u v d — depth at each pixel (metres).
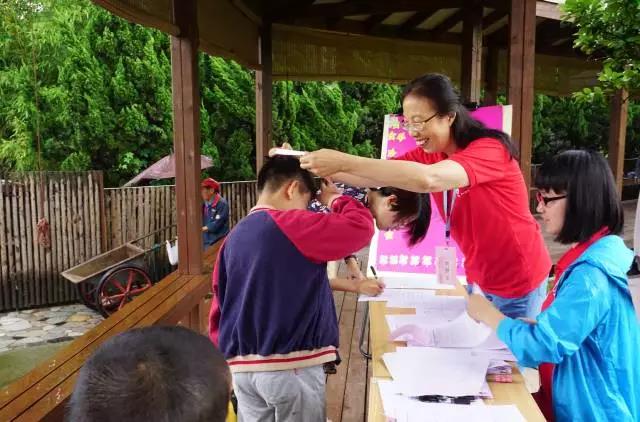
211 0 3.92
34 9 10.29
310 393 1.56
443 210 2.05
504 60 7.07
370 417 1.29
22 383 2.04
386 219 1.74
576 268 1.34
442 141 1.76
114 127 9.91
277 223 1.50
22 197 7.77
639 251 3.82
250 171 11.05
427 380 1.43
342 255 1.52
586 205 1.36
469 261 1.99
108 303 7.02
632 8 2.90
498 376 1.48
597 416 1.32
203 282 3.53
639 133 12.79
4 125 10.36
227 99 10.63
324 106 11.48
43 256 7.96
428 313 1.97
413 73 6.51
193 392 0.65
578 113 12.81
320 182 1.72
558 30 6.25
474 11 4.95
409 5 5.01
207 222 6.38
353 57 6.07
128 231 8.46
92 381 0.66
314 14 5.12
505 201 1.73
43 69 10.05
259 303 1.51
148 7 3.00
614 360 1.32
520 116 3.50
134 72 9.86
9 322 7.43
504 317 1.43
